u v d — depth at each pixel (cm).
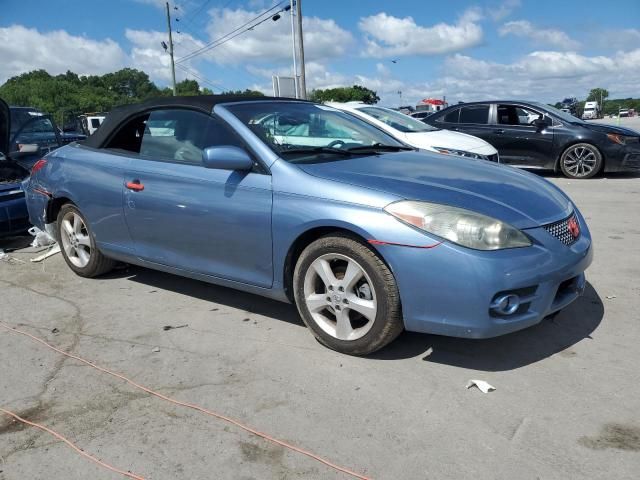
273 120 389
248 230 349
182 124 400
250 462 241
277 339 357
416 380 302
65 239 494
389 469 233
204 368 323
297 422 267
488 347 337
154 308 418
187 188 378
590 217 686
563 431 254
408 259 291
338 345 331
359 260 309
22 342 366
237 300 427
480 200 305
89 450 253
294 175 333
